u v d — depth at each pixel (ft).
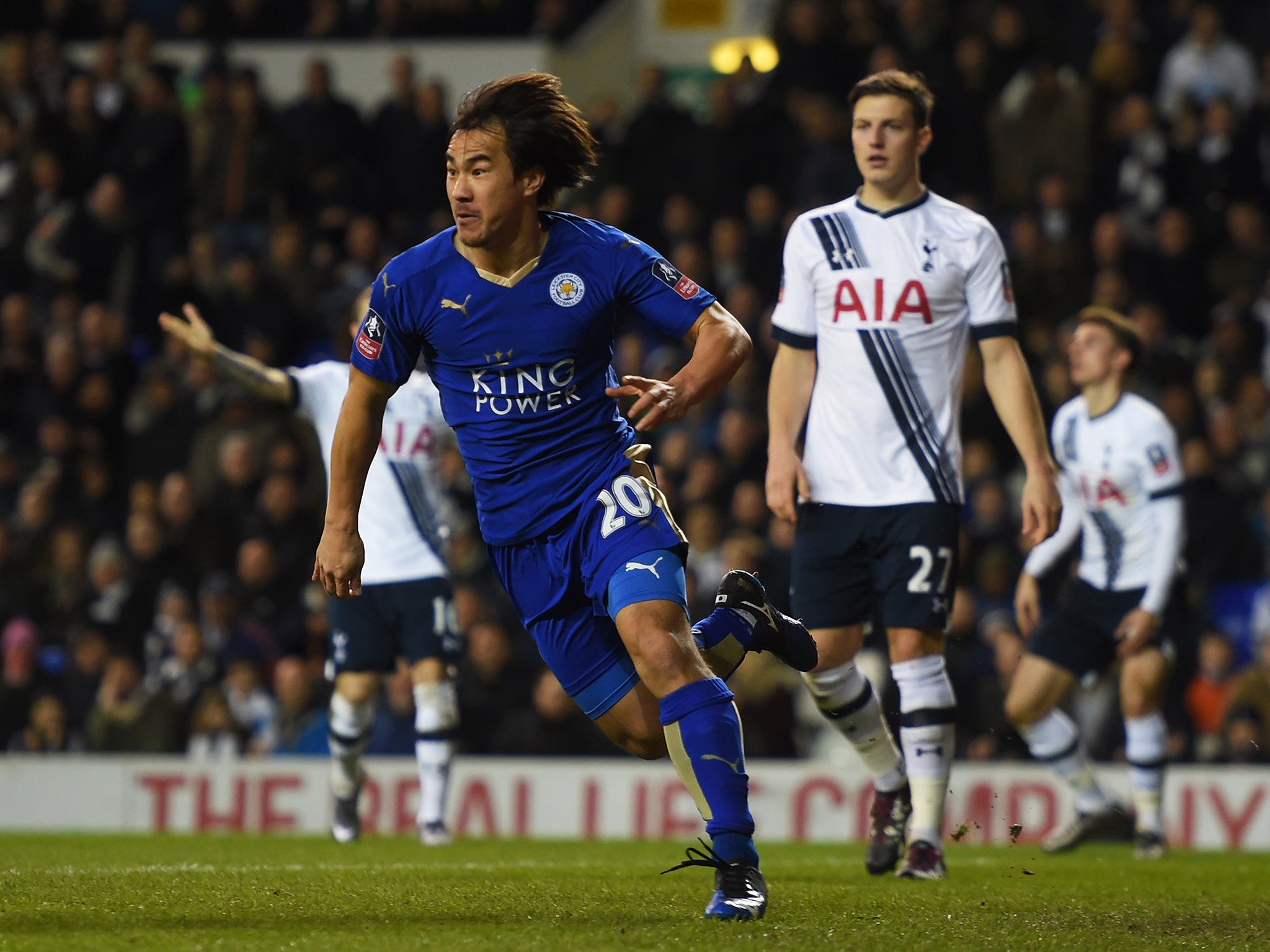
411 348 42.57
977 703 115.34
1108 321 83.97
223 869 59.36
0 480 153.69
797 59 170.40
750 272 156.15
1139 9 176.65
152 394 155.43
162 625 130.41
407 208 176.76
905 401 61.57
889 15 171.73
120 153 178.19
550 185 41.52
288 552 133.39
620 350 148.77
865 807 103.40
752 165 168.45
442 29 194.18
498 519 43.32
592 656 44.11
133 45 189.16
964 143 161.99
